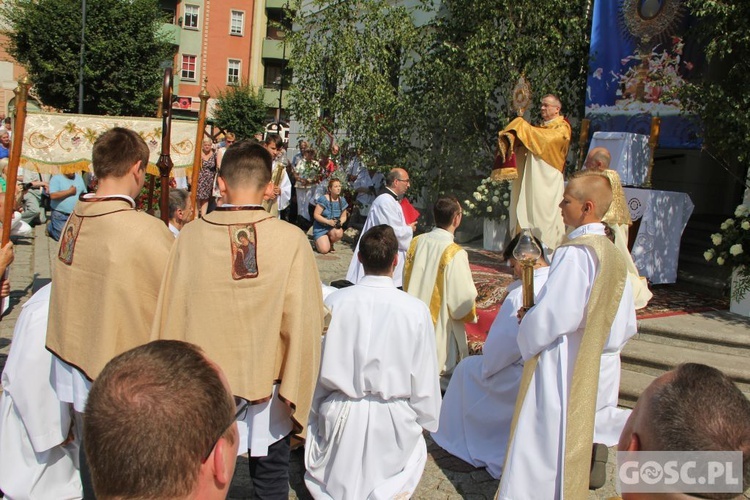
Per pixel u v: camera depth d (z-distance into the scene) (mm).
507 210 10477
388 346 3574
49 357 3262
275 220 2998
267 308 2867
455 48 10969
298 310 2896
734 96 7660
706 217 11141
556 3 10297
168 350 1385
